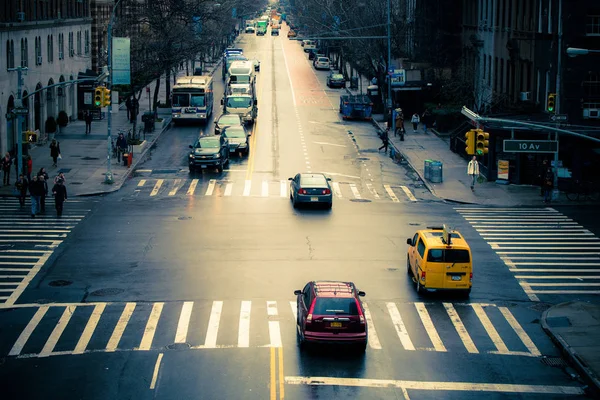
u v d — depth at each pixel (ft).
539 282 98.78
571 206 142.82
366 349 75.97
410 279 98.48
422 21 270.26
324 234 118.83
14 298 89.20
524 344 78.95
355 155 189.06
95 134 208.13
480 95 217.97
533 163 158.71
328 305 72.74
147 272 99.09
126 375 68.80
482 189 155.02
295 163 177.78
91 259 104.27
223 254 107.34
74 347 75.20
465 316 86.28
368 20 265.75
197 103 230.07
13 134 178.19
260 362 71.92
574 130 151.02
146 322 82.12
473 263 106.22
